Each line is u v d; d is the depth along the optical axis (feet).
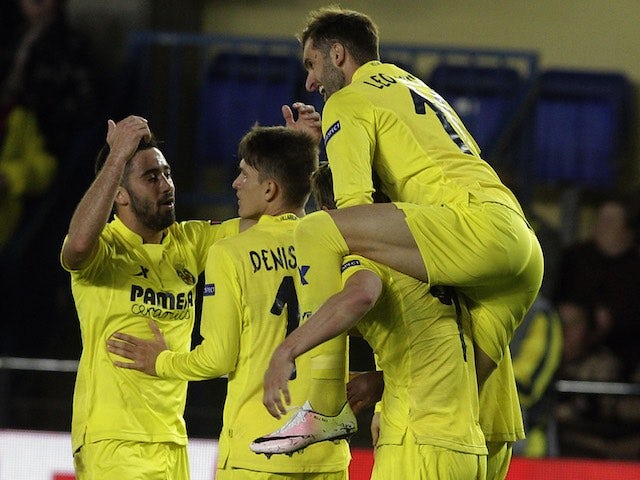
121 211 51.88
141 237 52.11
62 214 98.53
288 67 104.22
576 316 89.35
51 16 100.68
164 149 100.83
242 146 50.52
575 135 106.01
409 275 45.34
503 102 102.47
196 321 89.10
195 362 47.93
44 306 97.96
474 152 48.73
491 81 103.35
